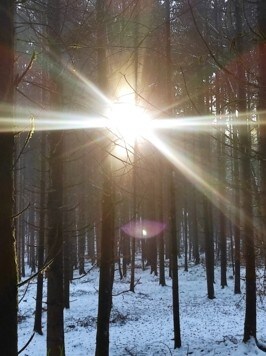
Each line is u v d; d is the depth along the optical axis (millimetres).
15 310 2396
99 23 5766
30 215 36250
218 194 20922
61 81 6945
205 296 25078
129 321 18922
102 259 8273
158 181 31188
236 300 23391
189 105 10602
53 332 8734
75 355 14070
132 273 26438
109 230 8219
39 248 14969
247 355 11883
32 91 10445
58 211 8750
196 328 16688
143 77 10570
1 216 2385
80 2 6566
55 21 6336
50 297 8828
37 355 13961
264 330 14984
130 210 31297
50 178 8922
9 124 2443
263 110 3697
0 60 2426
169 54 12094
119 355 13758
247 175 6980
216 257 42219
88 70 7711
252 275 12742
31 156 22188
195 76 12383
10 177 2443
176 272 14383
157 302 23812
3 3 2465
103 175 7859
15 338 2373
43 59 6730
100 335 8141
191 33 9367
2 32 2447
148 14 7957
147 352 13891
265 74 3668
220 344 13508
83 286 29516
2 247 2369
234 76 3123
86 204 19547
